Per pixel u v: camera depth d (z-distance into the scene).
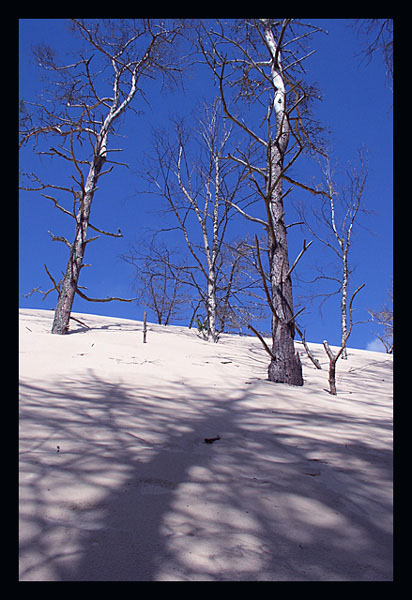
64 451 3.01
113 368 7.16
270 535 2.07
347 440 4.15
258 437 4.03
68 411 4.17
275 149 9.23
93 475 2.61
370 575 1.77
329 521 2.29
